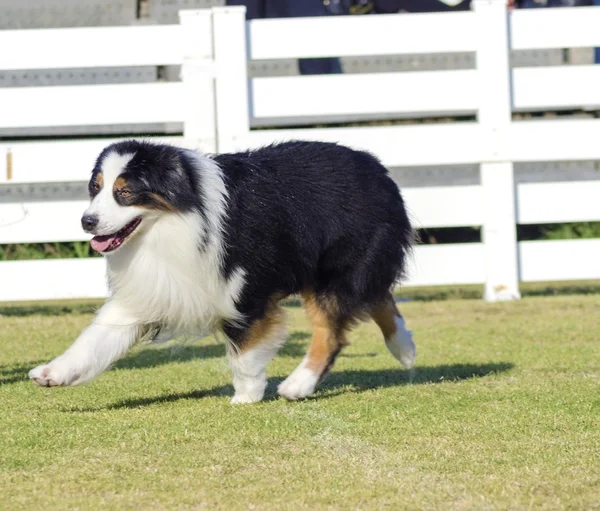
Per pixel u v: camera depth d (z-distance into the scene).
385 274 9.21
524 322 13.50
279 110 15.54
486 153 15.66
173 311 8.35
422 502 5.75
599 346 11.56
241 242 8.36
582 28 15.74
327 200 8.83
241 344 8.55
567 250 15.76
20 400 8.78
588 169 20.53
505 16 15.58
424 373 10.09
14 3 21.31
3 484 6.16
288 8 20.14
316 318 8.94
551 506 5.67
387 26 15.54
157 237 8.12
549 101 15.77
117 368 10.52
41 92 15.20
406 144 15.66
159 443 7.12
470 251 15.68
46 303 16.91
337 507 5.68
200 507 5.70
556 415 7.95
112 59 15.27
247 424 7.68
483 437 7.27
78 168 15.26
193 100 15.34
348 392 9.08
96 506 5.72
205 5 21.34
